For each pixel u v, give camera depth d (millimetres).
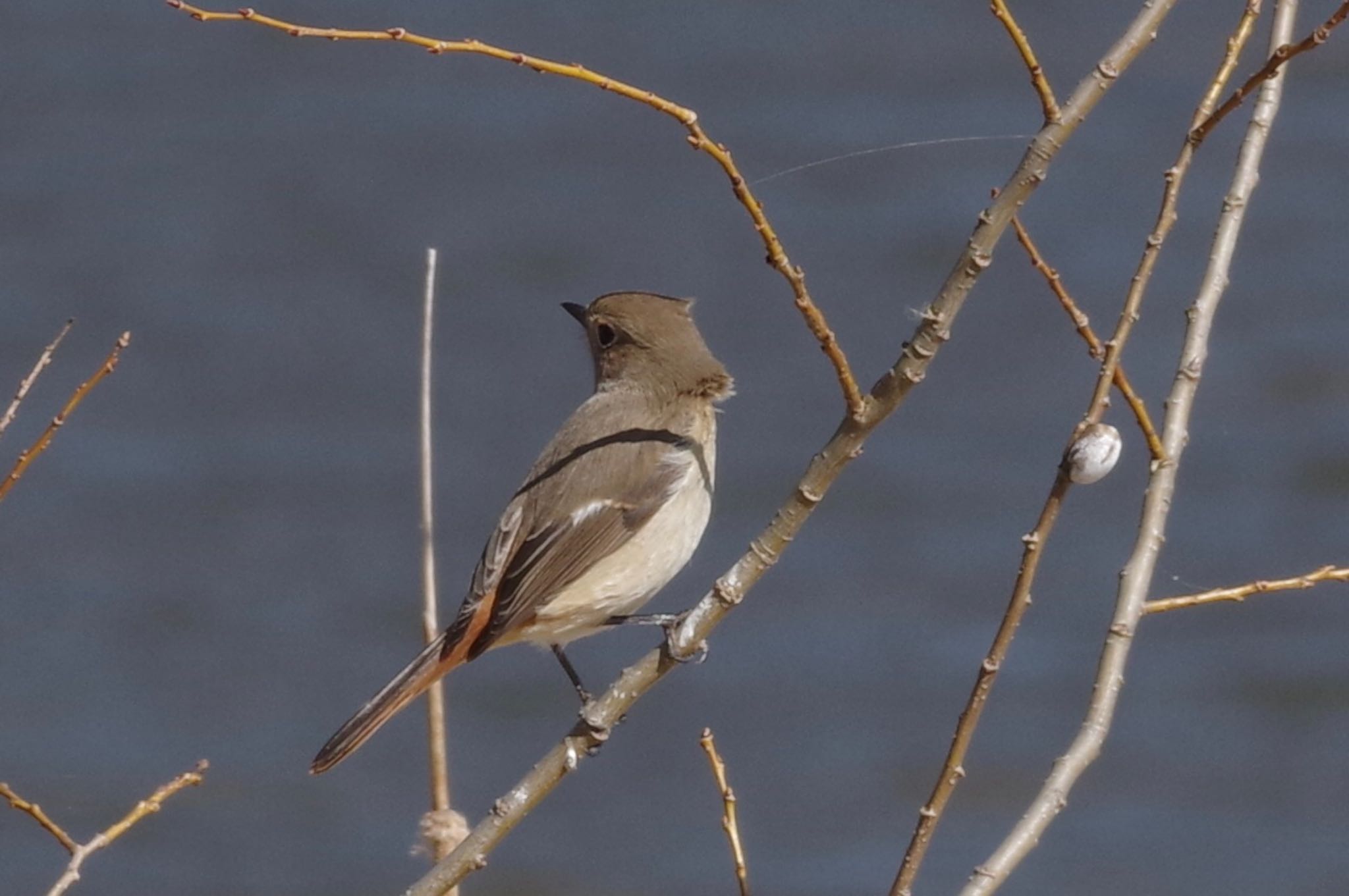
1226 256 5105
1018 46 4594
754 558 5172
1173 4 4602
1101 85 4609
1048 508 4664
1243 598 4930
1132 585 4867
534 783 5223
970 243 4738
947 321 4812
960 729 4707
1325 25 4523
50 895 4766
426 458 6148
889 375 4902
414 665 6086
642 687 5219
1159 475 4922
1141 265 4734
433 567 6285
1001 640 4680
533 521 6715
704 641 5195
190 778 5066
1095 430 4664
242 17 4188
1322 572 4891
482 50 4273
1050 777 4770
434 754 5941
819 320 4711
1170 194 4723
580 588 6648
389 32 4230
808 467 5059
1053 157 4637
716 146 4422
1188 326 5051
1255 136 5199
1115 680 4828
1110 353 4707
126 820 4977
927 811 4711
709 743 5039
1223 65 4805
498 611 6500
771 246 4570
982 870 4684
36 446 5047
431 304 6133
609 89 4328
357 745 6027
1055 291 4855
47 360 5148
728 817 5035
